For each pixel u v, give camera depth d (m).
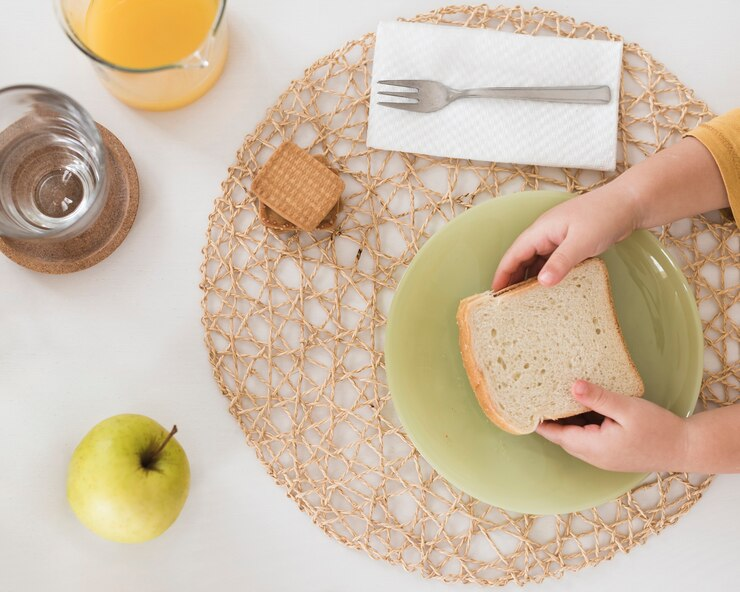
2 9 0.88
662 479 0.89
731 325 0.90
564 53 0.88
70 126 0.82
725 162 0.83
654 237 0.87
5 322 0.87
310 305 0.89
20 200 0.84
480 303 0.83
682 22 0.91
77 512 0.80
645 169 0.84
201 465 0.88
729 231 0.90
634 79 0.91
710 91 0.92
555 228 0.83
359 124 0.90
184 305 0.88
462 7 0.91
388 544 0.88
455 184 0.90
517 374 0.85
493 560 0.88
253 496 0.88
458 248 0.87
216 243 0.88
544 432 0.85
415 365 0.86
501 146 0.88
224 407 0.88
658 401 0.88
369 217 0.90
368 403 0.88
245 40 0.90
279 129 0.89
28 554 0.86
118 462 0.77
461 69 0.88
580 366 0.86
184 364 0.88
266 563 0.88
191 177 0.89
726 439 0.84
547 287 0.85
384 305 0.89
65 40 0.89
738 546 0.90
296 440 0.87
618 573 0.90
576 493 0.86
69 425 0.87
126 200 0.86
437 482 0.89
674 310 0.87
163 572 0.87
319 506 0.88
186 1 0.82
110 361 0.88
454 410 0.87
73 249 0.85
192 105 0.89
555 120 0.88
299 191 0.84
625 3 0.92
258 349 0.88
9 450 0.86
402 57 0.88
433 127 0.88
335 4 0.91
